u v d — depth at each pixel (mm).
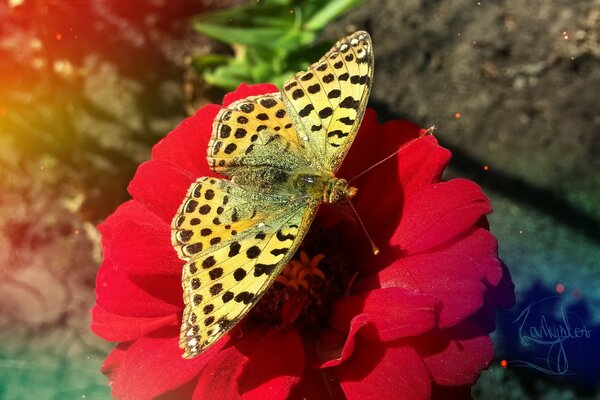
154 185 83
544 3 147
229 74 134
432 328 71
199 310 69
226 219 75
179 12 158
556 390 133
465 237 79
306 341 83
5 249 157
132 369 78
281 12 120
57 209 158
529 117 146
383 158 85
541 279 139
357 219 86
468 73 148
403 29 151
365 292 79
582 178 143
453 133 147
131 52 158
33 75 160
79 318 152
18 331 152
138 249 77
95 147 156
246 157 81
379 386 73
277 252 72
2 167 160
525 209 143
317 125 80
